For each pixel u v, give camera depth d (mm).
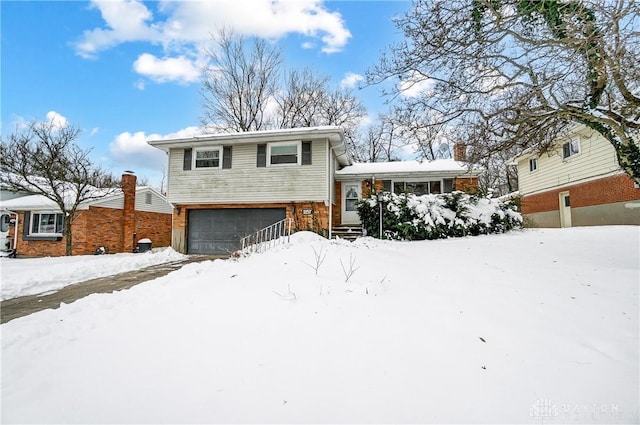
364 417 2053
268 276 4816
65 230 14125
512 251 7250
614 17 4000
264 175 13031
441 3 5180
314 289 4062
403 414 2066
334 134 12328
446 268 5457
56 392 2504
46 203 15289
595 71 4793
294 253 6398
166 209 19562
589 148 12766
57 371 2803
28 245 15742
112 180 19922
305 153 12891
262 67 23453
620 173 11391
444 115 6293
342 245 7895
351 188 15086
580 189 13297
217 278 5172
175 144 13383
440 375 2428
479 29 5070
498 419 1995
